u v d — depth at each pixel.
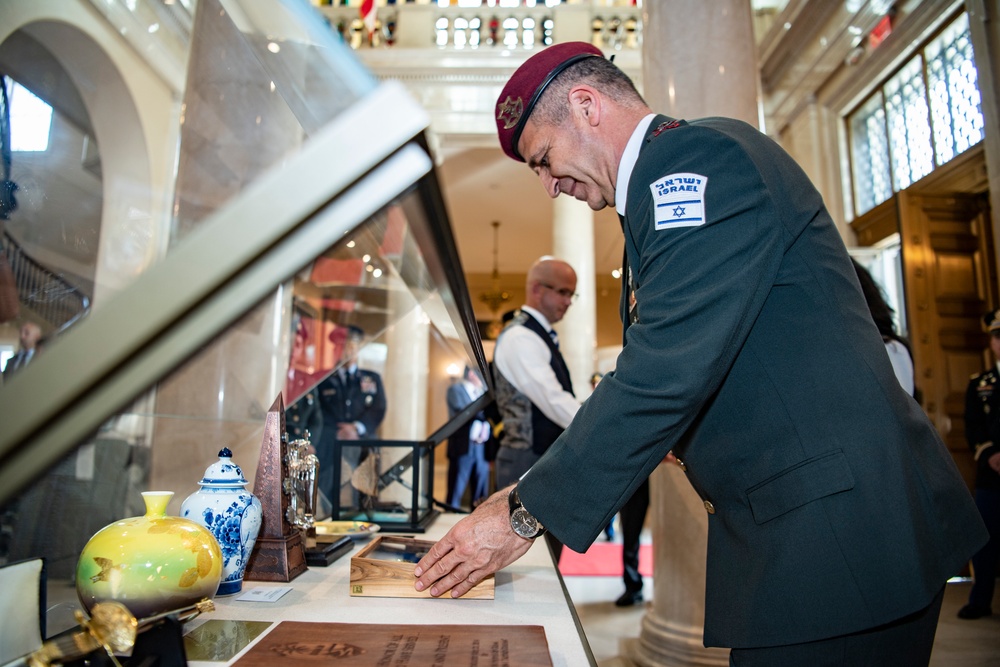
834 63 4.39
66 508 0.83
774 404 0.70
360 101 0.24
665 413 0.65
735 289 0.66
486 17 6.24
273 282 0.23
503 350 2.29
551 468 0.71
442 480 9.11
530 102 0.91
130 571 0.57
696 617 2.21
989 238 3.80
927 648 0.72
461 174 7.05
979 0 2.95
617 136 0.89
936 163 3.74
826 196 4.58
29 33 0.82
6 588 0.49
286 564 0.88
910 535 0.66
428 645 0.57
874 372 0.72
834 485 0.67
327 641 0.58
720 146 0.72
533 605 0.76
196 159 0.85
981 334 3.77
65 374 0.21
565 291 2.37
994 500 2.95
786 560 0.67
